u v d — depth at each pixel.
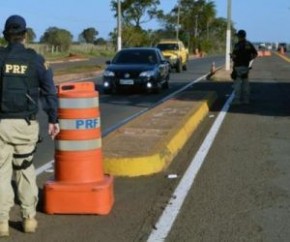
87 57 65.00
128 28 63.50
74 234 6.07
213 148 10.62
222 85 26.83
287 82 28.66
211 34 113.88
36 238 5.95
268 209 6.94
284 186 7.96
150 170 8.49
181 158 9.76
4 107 5.75
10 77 5.73
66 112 6.67
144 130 11.22
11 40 5.84
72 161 6.71
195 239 5.95
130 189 7.75
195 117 13.40
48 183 6.75
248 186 7.95
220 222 6.47
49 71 5.95
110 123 14.30
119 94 22.30
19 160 5.97
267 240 5.93
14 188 7.05
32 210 6.10
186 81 29.89
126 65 22.72
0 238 5.94
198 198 7.37
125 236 6.02
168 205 7.06
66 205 6.65
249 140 11.47
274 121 14.13
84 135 6.71
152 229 6.22
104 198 6.67
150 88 22.12
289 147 10.74
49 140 11.63
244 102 18.00
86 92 6.69
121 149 9.16
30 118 5.86
